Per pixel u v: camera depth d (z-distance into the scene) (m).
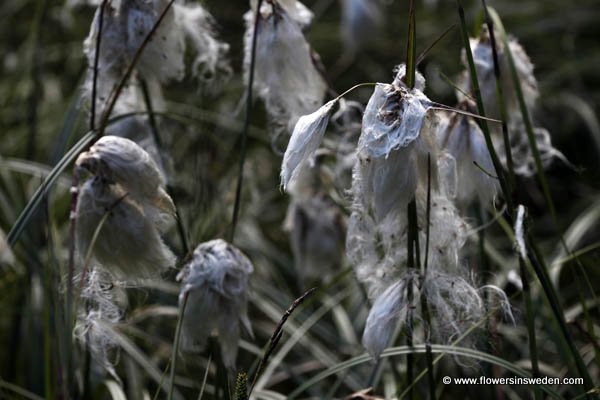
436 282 0.63
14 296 0.83
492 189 0.66
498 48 0.68
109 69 0.68
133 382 0.76
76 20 1.35
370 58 1.34
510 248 0.96
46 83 1.17
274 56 0.69
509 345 0.84
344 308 0.94
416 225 0.62
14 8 1.32
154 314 0.78
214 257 0.66
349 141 0.75
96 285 0.64
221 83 0.76
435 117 0.60
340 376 0.79
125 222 0.62
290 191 0.80
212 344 0.68
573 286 0.88
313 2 1.50
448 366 0.75
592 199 1.06
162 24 0.68
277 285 0.99
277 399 0.70
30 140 0.87
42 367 0.77
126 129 0.71
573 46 1.32
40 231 0.80
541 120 1.20
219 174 0.93
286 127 0.72
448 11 1.46
